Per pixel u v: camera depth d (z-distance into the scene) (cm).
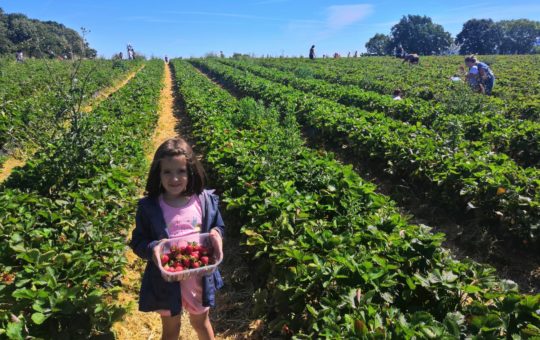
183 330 459
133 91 2008
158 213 319
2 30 6047
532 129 1002
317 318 346
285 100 1653
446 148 867
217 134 980
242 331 461
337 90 1916
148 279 322
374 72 2925
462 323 334
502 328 317
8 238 467
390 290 384
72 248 473
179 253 311
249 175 679
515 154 1025
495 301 349
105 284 491
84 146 700
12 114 1264
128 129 1127
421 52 10400
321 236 458
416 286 387
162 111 1891
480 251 645
